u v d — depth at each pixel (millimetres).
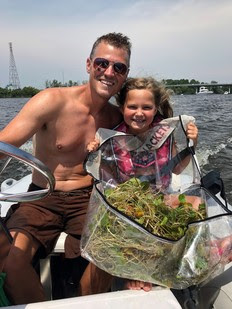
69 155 914
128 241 580
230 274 719
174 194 748
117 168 841
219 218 619
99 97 910
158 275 602
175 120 876
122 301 544
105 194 661
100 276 707
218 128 5129
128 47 927
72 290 900
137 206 624
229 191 2279
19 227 808
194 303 694
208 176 740
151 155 865
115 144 848
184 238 610
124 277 609
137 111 897
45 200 879
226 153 3408
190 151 817
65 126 899
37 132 926
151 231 594
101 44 898
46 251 842
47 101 861
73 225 881
